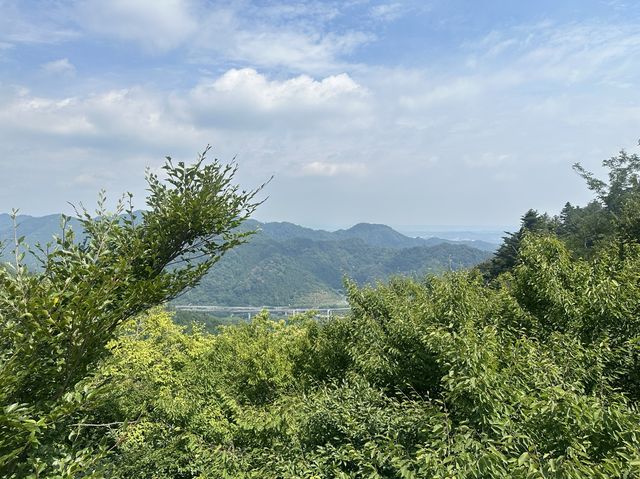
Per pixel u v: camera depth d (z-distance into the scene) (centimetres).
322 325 1573
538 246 1024
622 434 464
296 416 825
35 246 673
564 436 474
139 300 819
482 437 492
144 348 1620
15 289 590
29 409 501
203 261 969
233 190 993
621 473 420
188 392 1388
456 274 1242
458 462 452
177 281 899
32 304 572
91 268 684
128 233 890
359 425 655
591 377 688
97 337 705
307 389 1302
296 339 1677
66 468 543
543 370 633
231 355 1623
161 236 896
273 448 807
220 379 1484
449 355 604
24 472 582
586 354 711
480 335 748
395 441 600
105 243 788
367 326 1082
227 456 835
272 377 1373
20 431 504
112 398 1025
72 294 624
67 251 696
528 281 988
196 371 1641
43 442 673
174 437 1106
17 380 562
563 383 579
